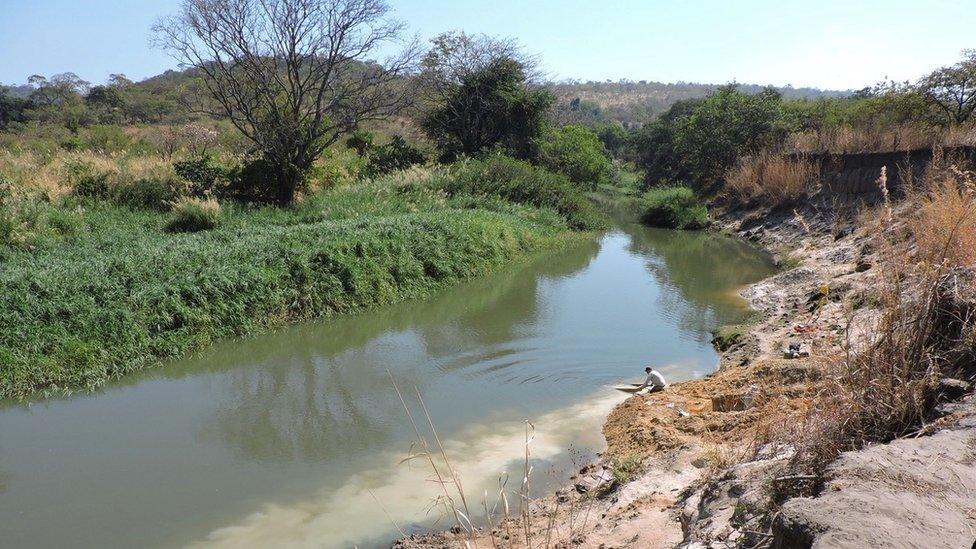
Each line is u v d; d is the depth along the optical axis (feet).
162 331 36.86
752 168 95.14
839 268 47.75
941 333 17.29
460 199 76.48
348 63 75.31
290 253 45.78
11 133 137.90
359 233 51.19
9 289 34.71
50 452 25.72
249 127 105.50
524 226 73.72
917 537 9.18
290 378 33.76
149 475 23.97
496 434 26.94
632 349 37.76
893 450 12.35
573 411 29.14
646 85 602.85
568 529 18.60
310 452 25.64
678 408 27.37
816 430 14.76
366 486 23.02
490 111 114.83
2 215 47.93
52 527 20.81
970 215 18.60
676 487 19.83
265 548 19.62
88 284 36.58
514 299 50.47
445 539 19.15
